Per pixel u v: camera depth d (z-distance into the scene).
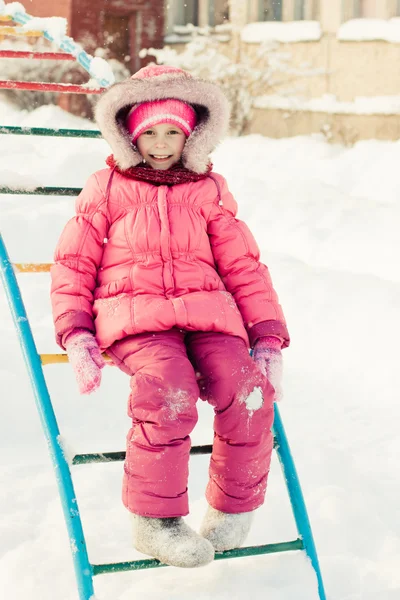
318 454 3.61
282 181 8.71
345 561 2.74
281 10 14.51
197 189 2.78
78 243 2.65
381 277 5.77
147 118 2.77
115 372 4.34
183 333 2.60
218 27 14.80
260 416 2.46
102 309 2.56
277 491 3.24
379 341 4.70
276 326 2.66
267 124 14.02
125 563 2.32
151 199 2.71
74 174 7.67
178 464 2.31
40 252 5.81
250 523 2.51
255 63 14.20
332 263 6.17
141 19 15.42
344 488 3.32
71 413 3.91
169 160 2.83
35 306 4.99
